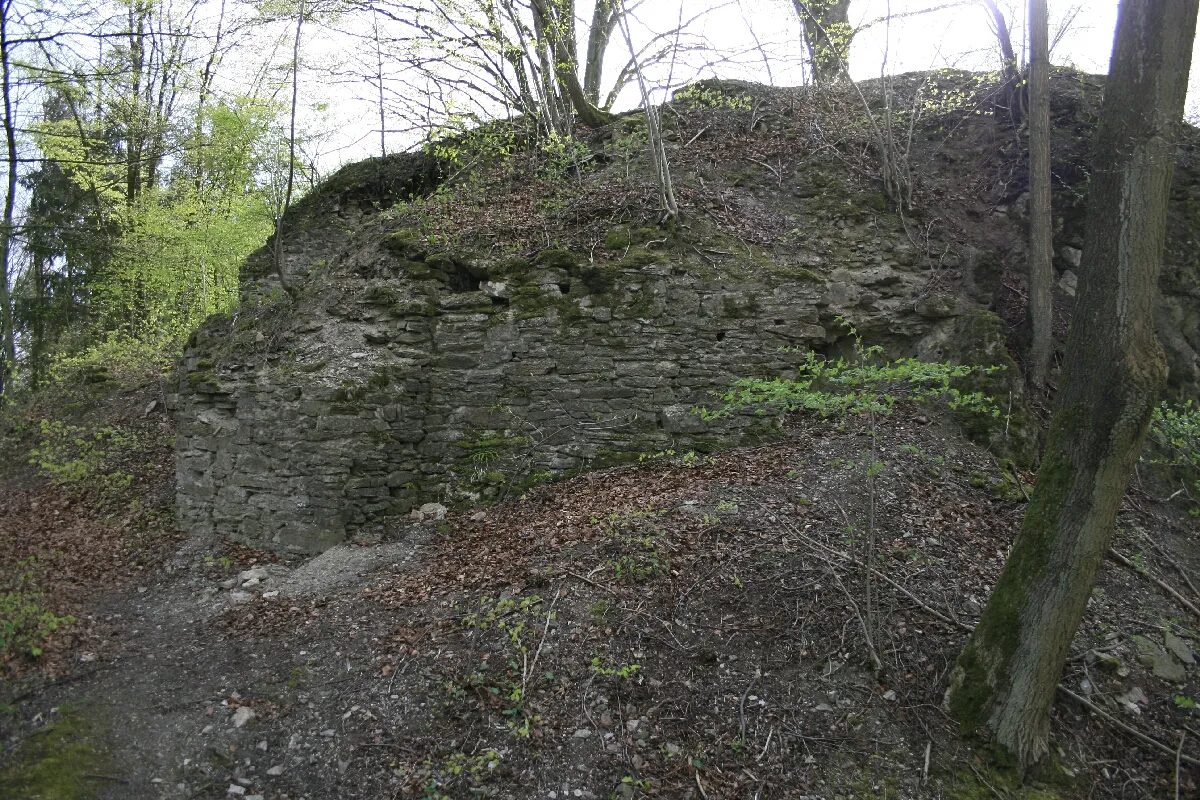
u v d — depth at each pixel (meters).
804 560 5.30
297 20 8.54
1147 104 3.85
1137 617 5.20
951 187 9.17
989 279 8.16
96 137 13.11
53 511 8.55
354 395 6.63
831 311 7.77
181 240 13.05
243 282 11.26
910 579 5.16
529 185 9.23
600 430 7.11
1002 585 4.24
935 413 7.28
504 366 7.14
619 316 7.21
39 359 14.23
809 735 4.18
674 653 4.64
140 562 6.83
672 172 9.02
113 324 14.43
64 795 3.86
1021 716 4.08
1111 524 3.97
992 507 6.17
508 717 4.29
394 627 5.17
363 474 6.62
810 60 10.14
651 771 3.99
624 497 6.35
